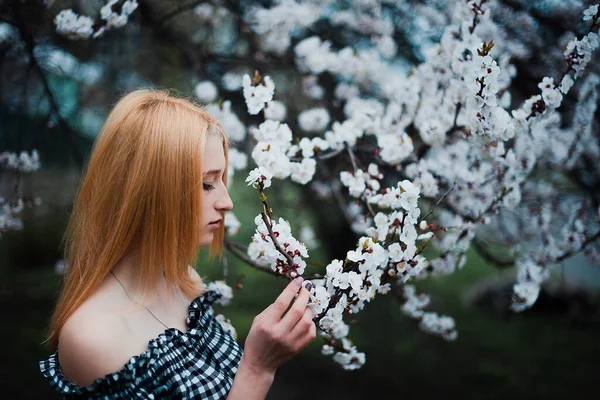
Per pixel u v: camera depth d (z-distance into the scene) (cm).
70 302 98
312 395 409
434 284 719
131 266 102
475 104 139
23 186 305
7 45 263
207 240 107
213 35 323
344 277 108
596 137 248
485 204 202
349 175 175
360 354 146
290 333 93
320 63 275
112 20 208
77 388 90
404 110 221
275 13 273
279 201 404
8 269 592
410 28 295
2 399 365
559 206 269
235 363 113
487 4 188
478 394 420
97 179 101
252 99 159
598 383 438
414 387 427
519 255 228
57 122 280
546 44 260
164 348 97
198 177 98
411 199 122
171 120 98
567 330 571
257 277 764
